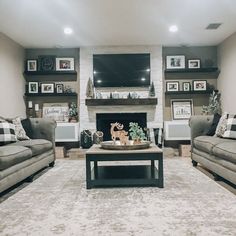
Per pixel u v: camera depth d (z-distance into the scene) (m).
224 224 2.04
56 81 6.34
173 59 6.27
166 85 6.28
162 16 4.35
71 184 3.36
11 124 3.93
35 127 4.50
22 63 6.10
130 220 2.15
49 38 5.51
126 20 4.52
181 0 3.76
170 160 5.09
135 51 6.19
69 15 4.26
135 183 3.12
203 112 6.11
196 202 2.57
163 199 2.68
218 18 4.47
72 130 5.96
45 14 4.20
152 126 6.14
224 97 5.84
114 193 2.93
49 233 1.92
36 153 3.65
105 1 3.75
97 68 6.20
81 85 6.22
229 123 3.81
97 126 6.21
